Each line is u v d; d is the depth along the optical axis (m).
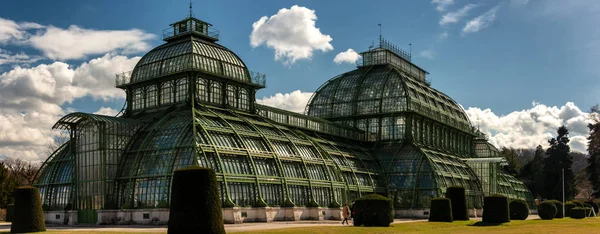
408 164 124.00
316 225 75.81
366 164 121.94
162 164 82.44
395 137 132.50
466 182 134.38
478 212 133.00
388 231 69.94
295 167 96.56
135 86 102.25
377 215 75.44
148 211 80.06
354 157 119.75
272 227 70.31
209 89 96.50
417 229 75.62
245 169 86.19
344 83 143.50
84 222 88.00
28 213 64.81
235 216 79.19
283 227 69.81
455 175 129.62
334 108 140.75
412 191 120.06
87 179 88.81
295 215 90.44
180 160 81.06
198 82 94.88
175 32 104.56
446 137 151.25
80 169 90.31
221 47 103.00
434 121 141.75
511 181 177.75
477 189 139.00
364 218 75.44
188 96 93.88
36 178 102.12
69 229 70.12
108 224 84.12
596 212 190.12
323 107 142.50
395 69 140.25
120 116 102.69
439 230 75.50
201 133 84.44
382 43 145.38
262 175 87.75
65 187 92.44
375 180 121.75
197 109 91.81
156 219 78.94
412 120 132.75
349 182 112.06
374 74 141.75
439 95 156.12
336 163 110.75
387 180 123.56
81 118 90.31
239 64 103.62
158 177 81.44
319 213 94.94
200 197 52.84
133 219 81.62
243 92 103.19
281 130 102.31
